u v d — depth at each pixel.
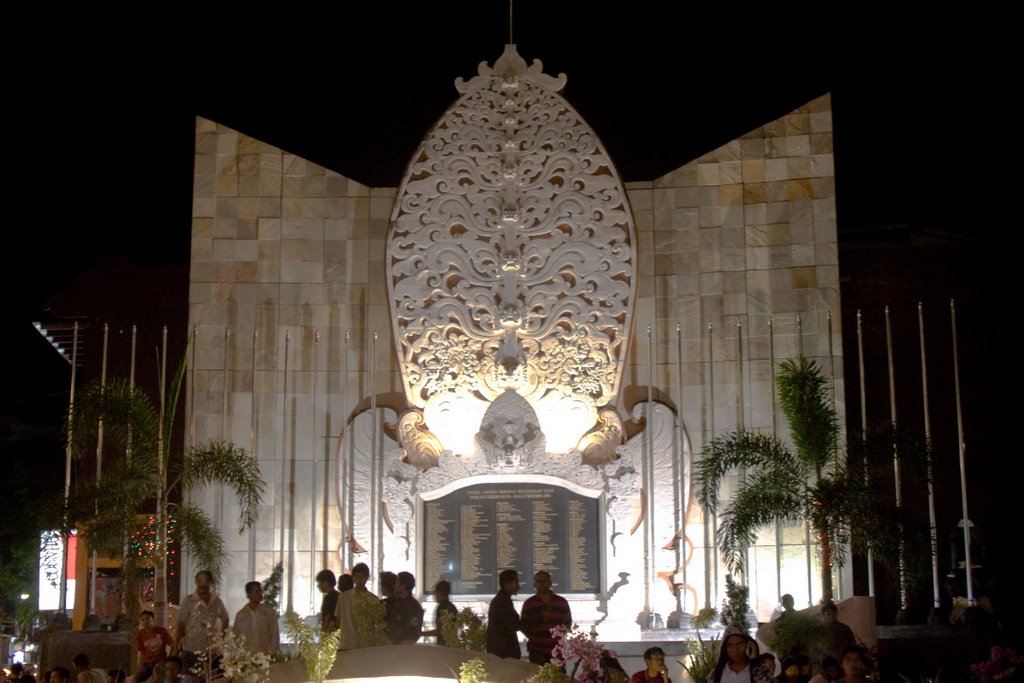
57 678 20.36
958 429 26.38
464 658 14.49
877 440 23.03
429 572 25.73
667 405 26.41
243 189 27.48
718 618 24.62
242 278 27.14
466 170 27.09
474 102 27.31
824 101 27.14
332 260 27.27
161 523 22.92
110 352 29.08
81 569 27.75
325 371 26.83
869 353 28.81
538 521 25.80
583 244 26.73
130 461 23.20
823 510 22.20
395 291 26.78
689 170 27.36
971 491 28.17
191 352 26.78
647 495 25.67
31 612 32.78
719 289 26.81
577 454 26.00
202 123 27.73
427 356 26.56
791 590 25.38
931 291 28.94
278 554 25.95
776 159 27.09
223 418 26.52
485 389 26.45
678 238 27.14
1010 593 27.56
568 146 27.08
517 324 26.48
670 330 26.81
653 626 24.94
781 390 23.42
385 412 26.42
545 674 13.70
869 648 21.83
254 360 26.77
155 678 19.61
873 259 29.22
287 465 26.38
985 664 20.09
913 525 22.14
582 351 26.45
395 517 25.94
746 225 26.95
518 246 26.80
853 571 27.30
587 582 25.58
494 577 25.66
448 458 26.09
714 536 25.55
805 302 26.45
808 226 26.73
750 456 23.39
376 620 18.66
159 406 28.72
